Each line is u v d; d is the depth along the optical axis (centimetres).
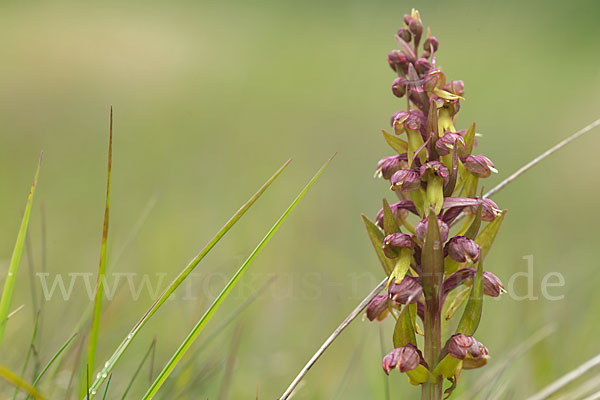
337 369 451
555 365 395
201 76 1631
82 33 1728
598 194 915
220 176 920
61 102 1295
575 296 502
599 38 1750
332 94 1493
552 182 960
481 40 1752
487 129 1184
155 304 250
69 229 714
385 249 244
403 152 260
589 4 1812
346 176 931
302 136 1167
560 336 421
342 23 2397
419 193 250
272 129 1226
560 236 768
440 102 249
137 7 2233
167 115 1287
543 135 1145
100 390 367
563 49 1722
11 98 1288
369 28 2228
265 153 1062
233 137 1161
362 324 503
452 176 240
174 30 2033
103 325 407
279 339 500
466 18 1809
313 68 1788
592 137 1113
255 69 1769
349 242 720
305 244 700
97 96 1356
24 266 558
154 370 392
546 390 305
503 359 377
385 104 1385
